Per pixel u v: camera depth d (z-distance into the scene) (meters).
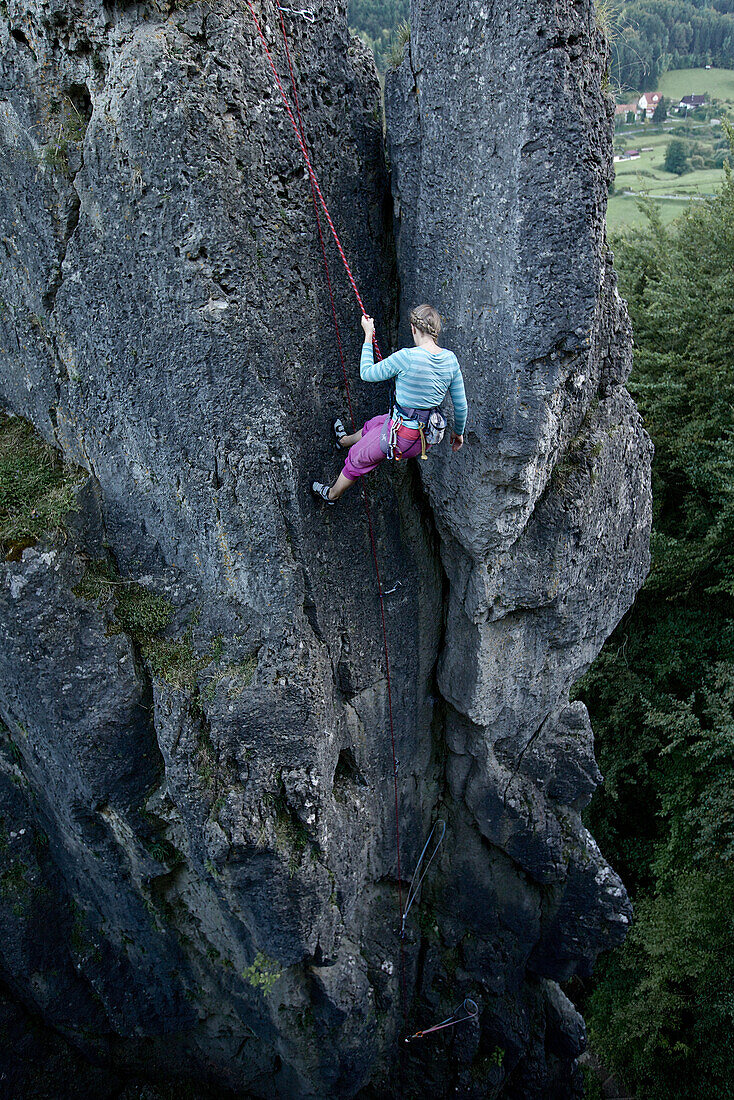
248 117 4.89
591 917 9.05
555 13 4.43
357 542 6.61
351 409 6.23
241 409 5.29
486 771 8.09
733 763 12.09
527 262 5.08
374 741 7.70
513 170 4.91
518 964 9.41
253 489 5.41
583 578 7.07
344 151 5.72
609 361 6.63
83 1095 8.61
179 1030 8.58
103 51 4.70
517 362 5.43
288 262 5.43
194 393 5.31
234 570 5.72
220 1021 8.41
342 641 6.78
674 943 11.32
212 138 4.70
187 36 4.56
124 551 6.20
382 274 6.32
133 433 5.70
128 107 4.65
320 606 6.36
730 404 13.62
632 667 13.95
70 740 6.14
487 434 5.82
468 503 6.26
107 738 6.15
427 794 8.68
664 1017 11.35
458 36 4.92
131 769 6.34
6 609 5.72
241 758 5.98
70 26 4.67
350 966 7.85
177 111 4.57
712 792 11.90
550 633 7.29
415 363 4.97
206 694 5.86
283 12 5.03
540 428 5.65
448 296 5.84
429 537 7.25
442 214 5.61
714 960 11.16
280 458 5.41
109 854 7.09
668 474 14.48
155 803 6.43
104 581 6.08
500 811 8.31
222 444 5.38
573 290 5.15
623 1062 11.76
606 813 13.62
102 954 8.20
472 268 5.51
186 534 5.85
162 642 6.11
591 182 4.88
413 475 6.94
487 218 5.24
